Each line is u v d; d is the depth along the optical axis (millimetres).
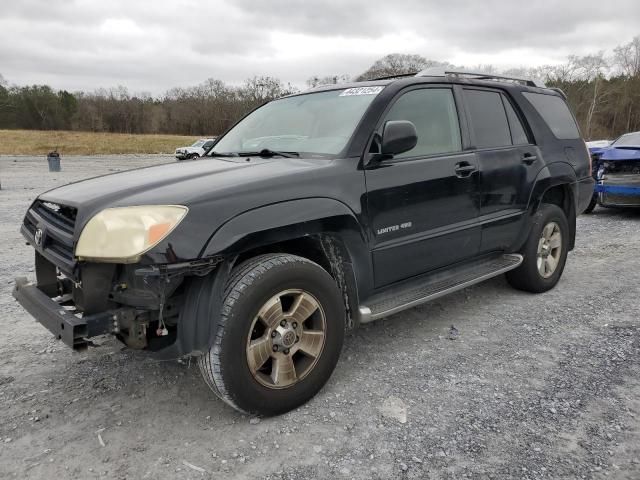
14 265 6039
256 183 2711
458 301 4648
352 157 3129
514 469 2320
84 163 31750
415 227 3432
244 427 2701
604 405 2832
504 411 2797
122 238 2389
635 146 8773
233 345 2535
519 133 4500
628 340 3707
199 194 2555
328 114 3561
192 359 3127
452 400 2928
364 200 3092
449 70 4051
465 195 3779
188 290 2588
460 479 2266
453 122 3889
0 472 2357
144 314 2553
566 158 4891
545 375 3203
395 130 3074
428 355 3537
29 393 3082
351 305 3150
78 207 2643
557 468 2322
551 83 59312
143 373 3330
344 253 3072
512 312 4344
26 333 3994
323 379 2930
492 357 3484
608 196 8922
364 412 2822
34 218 3143
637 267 5719
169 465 2398
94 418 2807
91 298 2512
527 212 4445
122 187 2801
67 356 3588
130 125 97250
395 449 2486
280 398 2740
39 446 2557
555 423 2670
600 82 58656
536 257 4621
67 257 2654
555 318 4188
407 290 3586
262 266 2639
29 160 34656
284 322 2738
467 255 3936
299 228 2742
